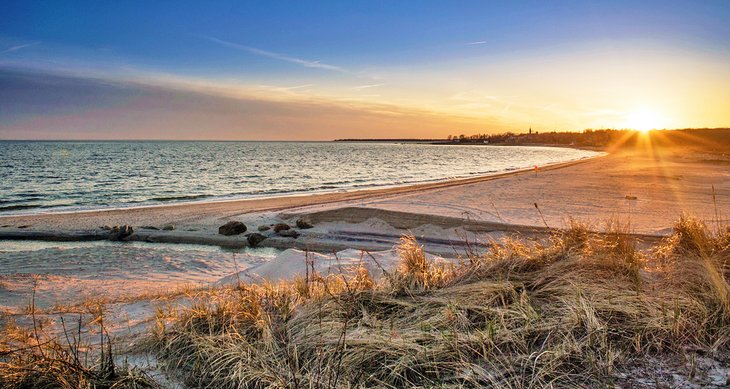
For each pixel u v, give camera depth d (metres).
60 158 86.12
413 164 74.81
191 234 17.08
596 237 5.15
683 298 3.36
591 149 150.62
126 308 5.58
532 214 18.16
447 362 2.75
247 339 3.42
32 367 2.97
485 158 98.38
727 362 2.63
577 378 2.55
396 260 7.98
